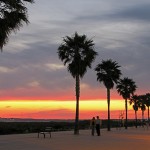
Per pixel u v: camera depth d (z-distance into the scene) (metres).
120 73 69.25
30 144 27.64
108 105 67.81
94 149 24.34
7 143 28.39
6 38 23.81
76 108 47.19
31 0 24.38
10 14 23.64
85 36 47.69
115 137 40.25
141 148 25.53
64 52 47.62
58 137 38.78
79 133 50.28
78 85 47.34
